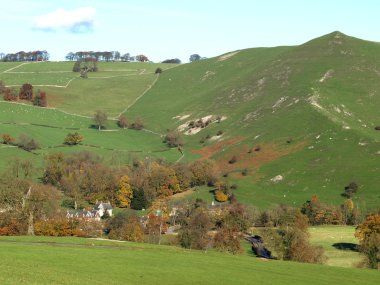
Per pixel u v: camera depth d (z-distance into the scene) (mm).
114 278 102625
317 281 114438
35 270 101750
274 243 171500
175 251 138250
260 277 113875
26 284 89812
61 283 93438
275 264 131000
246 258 137250
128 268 112250
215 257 134000
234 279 110062
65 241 143750
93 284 95375
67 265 110250
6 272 97062
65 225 182875
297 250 166500
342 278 119438
